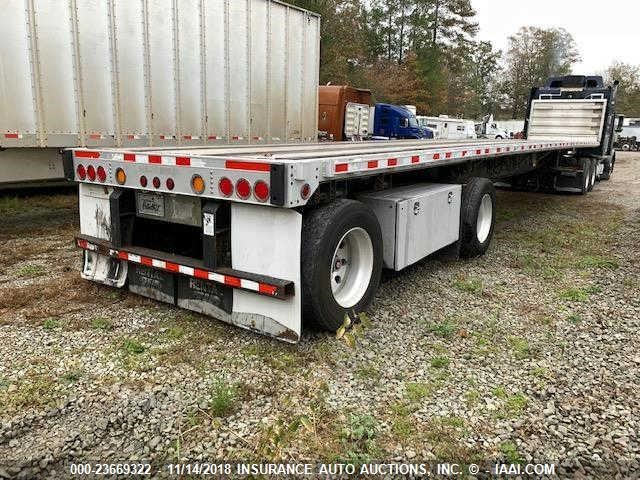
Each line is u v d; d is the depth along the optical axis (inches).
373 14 1988.2
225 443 103.9
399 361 139.3
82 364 133.0
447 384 128.0
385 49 2009.1
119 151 159.0
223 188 135.6
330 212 143.3
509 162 318.3
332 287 150.4
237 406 116.3
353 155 158.7
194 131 344.8
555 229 326.3
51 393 119.4
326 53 1188.5
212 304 152.5
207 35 342.6
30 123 262.1
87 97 284.4
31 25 256.2
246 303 145.3
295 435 106.7
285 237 134.3
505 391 125.4
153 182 149.6
